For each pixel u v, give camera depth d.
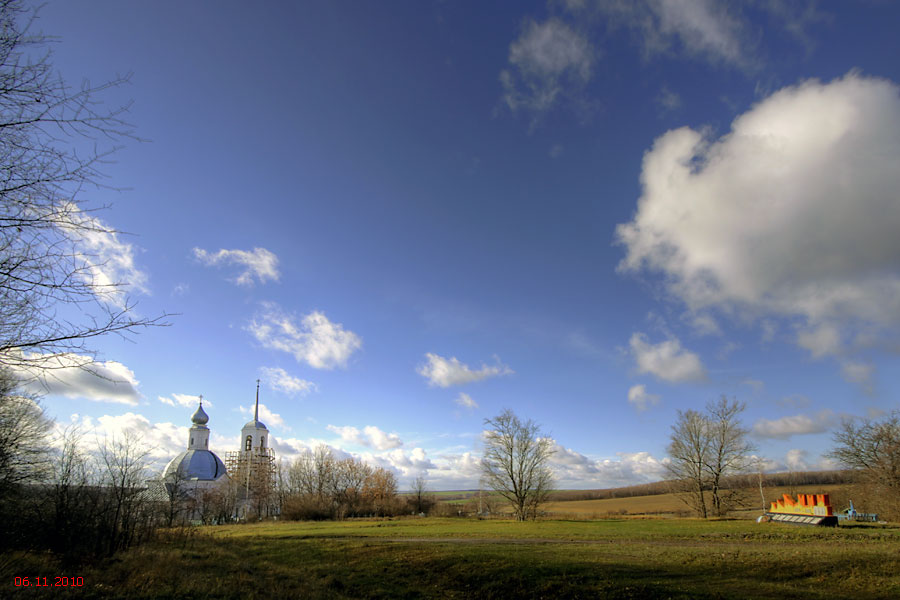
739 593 18.89
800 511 40.16
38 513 21.11
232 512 94.25
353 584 23.61
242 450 123.56
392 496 97.81
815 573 21.08
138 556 23.30
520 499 64.94
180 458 110.19
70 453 22.44
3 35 6.92
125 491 24.58
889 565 21.58
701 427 60.59
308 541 37.09
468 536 37.47
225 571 23.39
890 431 49.81
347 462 106.44
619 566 23.42
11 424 18.25
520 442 66.12
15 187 7.17
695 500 60.56
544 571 23.17
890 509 48.66
